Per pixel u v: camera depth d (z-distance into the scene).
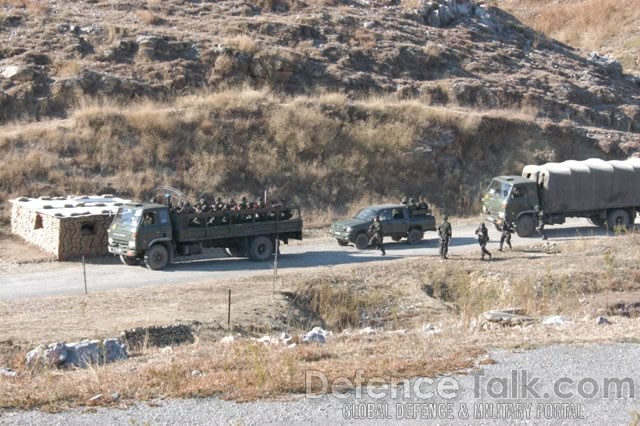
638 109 89.69
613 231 61.25
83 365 26.88
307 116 68.50
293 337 30.02
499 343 28.00
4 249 51.03
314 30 85.75
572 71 95.81
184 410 21.16
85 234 49.59
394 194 66.81
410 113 72.69
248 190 62.75
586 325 31.45
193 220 48.22
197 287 41.31
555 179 59.03
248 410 21.16
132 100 69.44
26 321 33.75
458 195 68.69
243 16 87.88
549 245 54.53
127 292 40.38
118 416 20.75
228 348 28.42
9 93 66.56
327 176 65.69
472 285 43.25
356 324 39.09
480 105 81.31
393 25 92.31
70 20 79.25
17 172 58.00
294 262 50.16
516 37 102.06
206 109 67.19
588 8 125.50
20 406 21.48
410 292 42.59
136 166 61.50
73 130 62.44
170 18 84.69
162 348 30.33
